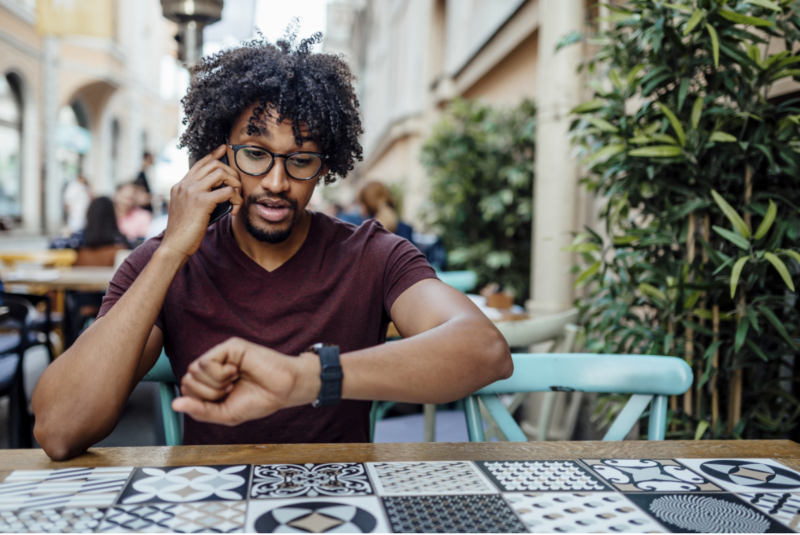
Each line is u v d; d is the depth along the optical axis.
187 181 1.00
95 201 3.88
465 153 4.54
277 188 0.99
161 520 0.63
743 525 0.64
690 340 1.58
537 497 0.71
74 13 5.14
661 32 1.49
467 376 0.83
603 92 1.71
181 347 1.07
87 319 3.60
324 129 1.05
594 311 1.99
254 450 0.85
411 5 9.60
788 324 1.56
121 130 17.94
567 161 2.82
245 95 1.00
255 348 0.70
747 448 0.90
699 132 1.54
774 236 1.43
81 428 0.83
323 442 1.07
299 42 1.17
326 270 1.12
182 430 1.19
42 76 12.31
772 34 1.55
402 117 9.41
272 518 0.64
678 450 0.89
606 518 0.65
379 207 3.79
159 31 21.08
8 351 2.07
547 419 1.80
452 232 4.78
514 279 4.48
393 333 2.15
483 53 6.14
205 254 1.11
